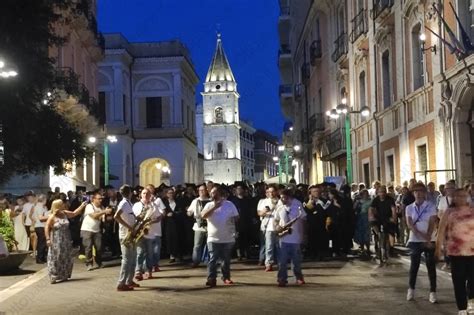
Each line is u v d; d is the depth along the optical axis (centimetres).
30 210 2005
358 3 3047
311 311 1003
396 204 1850
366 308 1016
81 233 1741
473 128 1914
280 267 1280
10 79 1980
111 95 5634
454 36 1795
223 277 1333
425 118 2156
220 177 10650
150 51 6131
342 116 3338
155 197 1566
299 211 1295
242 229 1795
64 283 1429
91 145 3073
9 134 2062
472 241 894
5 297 1248
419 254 1070
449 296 1108
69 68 2986
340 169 3625
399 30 2398
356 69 3111
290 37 5978
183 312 1025
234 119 10769
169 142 6097
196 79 7075
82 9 2864
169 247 1798
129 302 1141
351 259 1759
